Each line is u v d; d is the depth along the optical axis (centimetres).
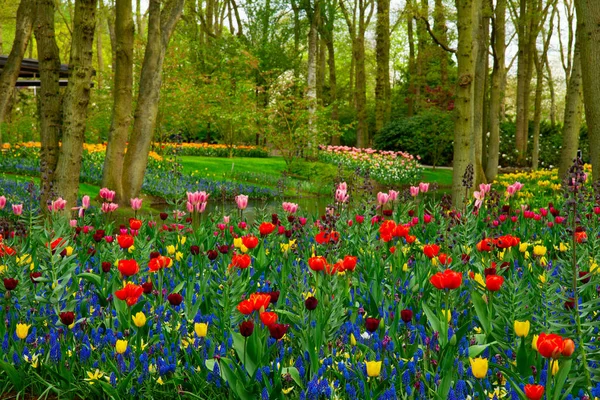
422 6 1436
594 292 396
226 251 473
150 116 1457
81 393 330
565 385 290
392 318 383
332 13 3656
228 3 4697
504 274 503
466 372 306
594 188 701
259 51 3984
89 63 937
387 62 3938
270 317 291
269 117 2536
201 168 2383
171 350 346
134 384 317
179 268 507
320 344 320
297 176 2508
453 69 3666
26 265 432
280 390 283
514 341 338
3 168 1856
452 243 568
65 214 627
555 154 3572
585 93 842
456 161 1105
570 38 3484
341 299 375
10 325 387
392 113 4766
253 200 1833
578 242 515
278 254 557
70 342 354
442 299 392
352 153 2808
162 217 639
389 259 505
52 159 1004
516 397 269
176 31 3575
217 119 3055
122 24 1380
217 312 380
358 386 296
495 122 2462
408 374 284
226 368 290
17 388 329
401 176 2634
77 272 483
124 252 499
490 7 2075
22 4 1405
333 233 483
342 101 2755
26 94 2981
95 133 2616
